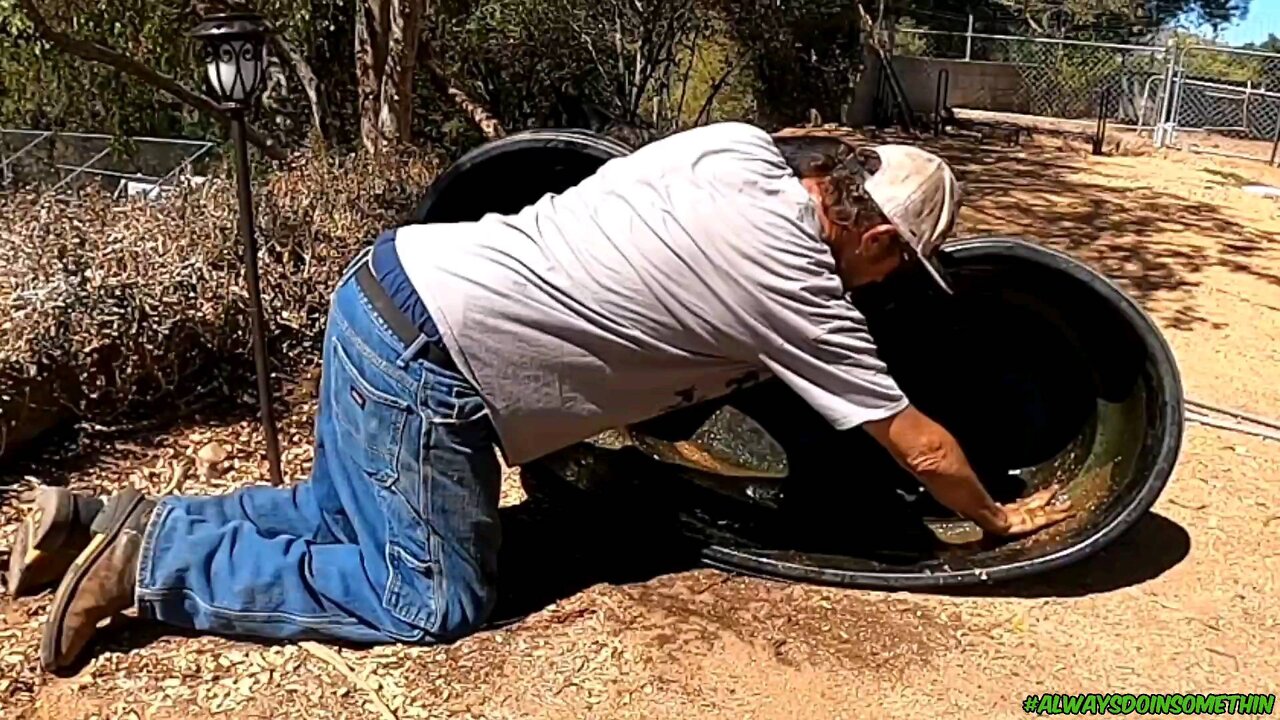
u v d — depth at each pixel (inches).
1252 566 118.9
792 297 89.0
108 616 93.2
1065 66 735.7
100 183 228.1
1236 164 539.2
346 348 92.8
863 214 91.0
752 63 599.2
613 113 478.3
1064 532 110.3
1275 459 149.6
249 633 95.3
